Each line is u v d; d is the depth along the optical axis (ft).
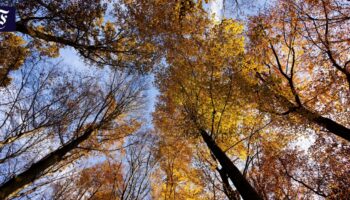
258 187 26.78
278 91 31.04
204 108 30.99
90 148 25.39
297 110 28.09
